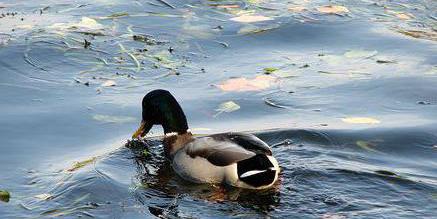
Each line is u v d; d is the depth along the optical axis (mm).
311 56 16094
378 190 10719
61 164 11812
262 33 17141
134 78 14945
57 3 19000
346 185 10883
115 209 10430
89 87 14555
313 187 10867
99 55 15930
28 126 13039
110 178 11352
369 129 12781
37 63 15508
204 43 16609
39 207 10445
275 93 14312
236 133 11695
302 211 10242
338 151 12055
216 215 10211
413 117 13320
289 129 12711
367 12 18531
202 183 11367
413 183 10867
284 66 15531
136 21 17797
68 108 13695
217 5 18953
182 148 11891
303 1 19297
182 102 13922
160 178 11523
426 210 10125
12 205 10500
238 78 14922
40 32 16922
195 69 15367
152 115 12625
